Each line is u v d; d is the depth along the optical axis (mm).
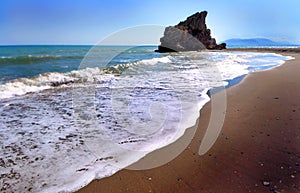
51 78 7219
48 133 3344
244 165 2463
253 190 2053
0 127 3543
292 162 2475
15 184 2176
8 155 2711
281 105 4520
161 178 2291
